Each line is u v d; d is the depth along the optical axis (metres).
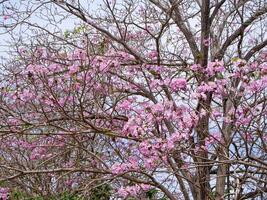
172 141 5.71
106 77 7.57
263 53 6.79
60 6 7.46
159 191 7.87
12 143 7.84
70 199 7.55
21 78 7.19
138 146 6.28
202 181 6.73
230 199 6.91
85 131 6.67
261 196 6.55
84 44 7.52
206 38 7.85
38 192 8.03
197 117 5.77
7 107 6.77
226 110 6.29
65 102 6.52
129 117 6.48
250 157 5.58
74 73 6.53
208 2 7.88
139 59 7.33
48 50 7.20
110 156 7.80
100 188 7.59
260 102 5.75
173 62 7.87
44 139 7.82
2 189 7.76
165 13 8.02
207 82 5.98
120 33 7.41
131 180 6.57
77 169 6.59
